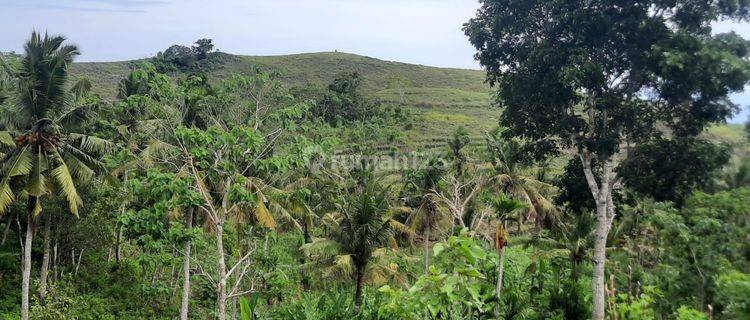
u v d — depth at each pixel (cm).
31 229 1831
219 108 1833
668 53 1425
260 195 1675
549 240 2492
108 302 2350
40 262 2609
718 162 1644
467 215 2747
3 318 1989
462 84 13388
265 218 1706
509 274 2417
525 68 1725
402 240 3650
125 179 2461
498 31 1750
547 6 1644
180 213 2005
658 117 1745
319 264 2097
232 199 1506
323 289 2566
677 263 1700
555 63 1609
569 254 2344
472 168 3234
